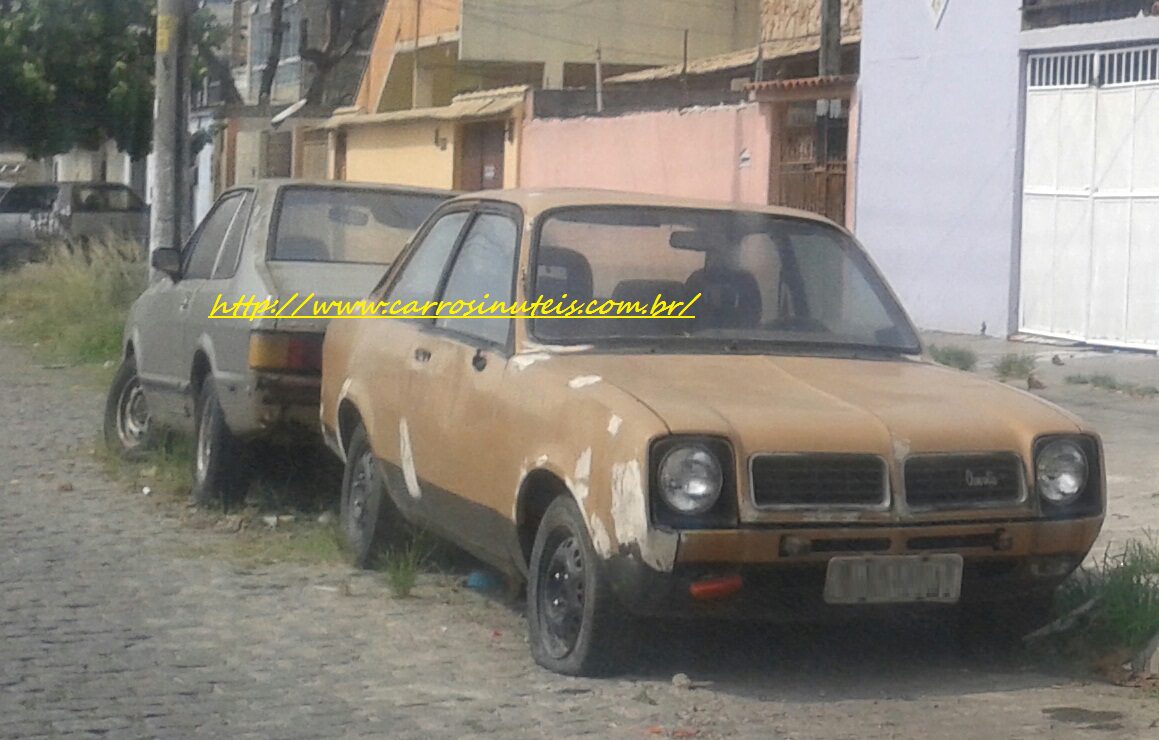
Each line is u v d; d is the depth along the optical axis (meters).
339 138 35.19
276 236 9.27
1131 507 8.89
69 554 8.31
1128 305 15.50
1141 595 6.61
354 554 8.00
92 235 28.58
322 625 6.99
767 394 5.96
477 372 6.59
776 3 25.06
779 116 20.09
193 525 8.95
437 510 6.93
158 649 6.62
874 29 18.48
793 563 5.59
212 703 5.90
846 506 5.62
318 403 8.52
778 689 6.09
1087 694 6.09
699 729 5.56
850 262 7.17
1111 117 15.64
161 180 16.27
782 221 7.18
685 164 22.00
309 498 9.37
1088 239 15.93
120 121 30.81
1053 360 14.94
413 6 32.91
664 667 6.33
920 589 5.74
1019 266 16.83
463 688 6.05
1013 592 5.98
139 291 19.25
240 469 9.08
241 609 7.26
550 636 6.23
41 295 20.92
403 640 6.74
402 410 7.20
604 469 5.65
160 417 10.21
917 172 17.97
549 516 6.12
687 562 5.51
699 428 5.54
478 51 29.89
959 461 5.78
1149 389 13.12
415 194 9.84
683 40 30.73
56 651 6.58
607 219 6.90
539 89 26.08
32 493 9.89
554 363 6.25
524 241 6.76
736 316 6.79
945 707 5.89
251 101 45.97
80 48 30.36
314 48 39.81
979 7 17.02
